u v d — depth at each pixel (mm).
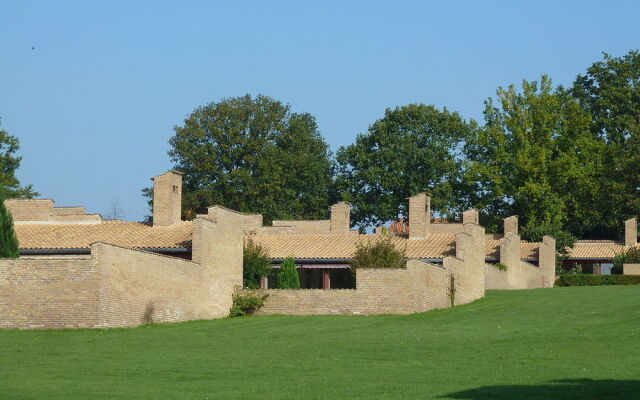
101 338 47062
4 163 106812
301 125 114562
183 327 52500
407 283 58312
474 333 49438
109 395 32188
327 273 73375
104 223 70688
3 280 50531
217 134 108688
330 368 38219
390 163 107938
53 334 48188
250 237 72250
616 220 106625
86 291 49812
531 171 102562
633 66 114875
